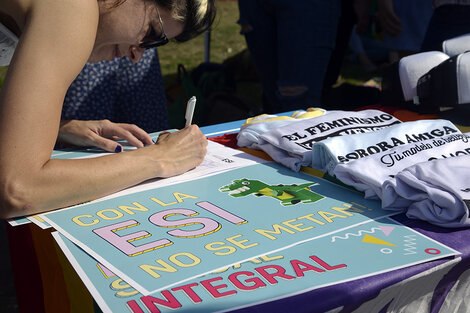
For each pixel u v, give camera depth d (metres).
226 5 10.73
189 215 1.06
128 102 2.22
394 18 4.04
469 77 1.60
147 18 1.17
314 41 2.78
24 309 1.35
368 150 1.25
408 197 1.04
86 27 1.05
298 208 1.09
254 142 1.49
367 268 0.85
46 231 1.02
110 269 0.84
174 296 0.76
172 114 3.37
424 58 1.79
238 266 0.85
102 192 1.12
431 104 1.73
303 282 0.80
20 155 1.01
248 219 1.03
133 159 1.19
